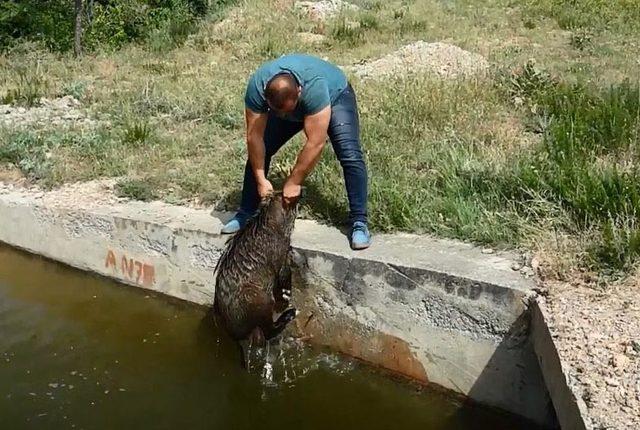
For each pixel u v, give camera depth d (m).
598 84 8.85
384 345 5.32
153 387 5.30
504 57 11.09
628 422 3.53
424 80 9.08
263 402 5.17
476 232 5.35
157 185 6.88
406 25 13.98
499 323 4.76
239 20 14.73
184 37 13.77
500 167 6.17
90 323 6.12
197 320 6.09
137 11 14.52
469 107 8.03
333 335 5.57
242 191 5.98
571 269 4.75
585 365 3.94
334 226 5.84
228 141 7.91
